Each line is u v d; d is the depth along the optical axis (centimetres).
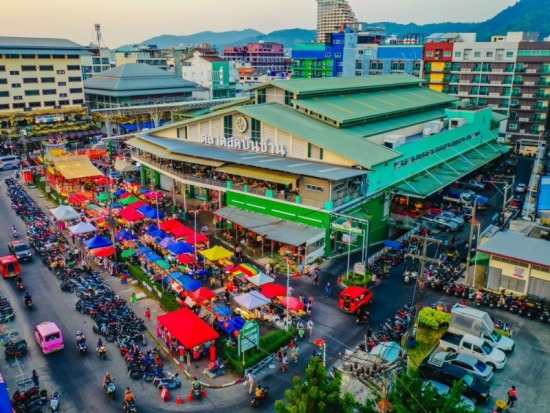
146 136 8988
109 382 3494
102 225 6825
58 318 4581
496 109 12444
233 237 6397
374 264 5475
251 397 3478
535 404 3325
